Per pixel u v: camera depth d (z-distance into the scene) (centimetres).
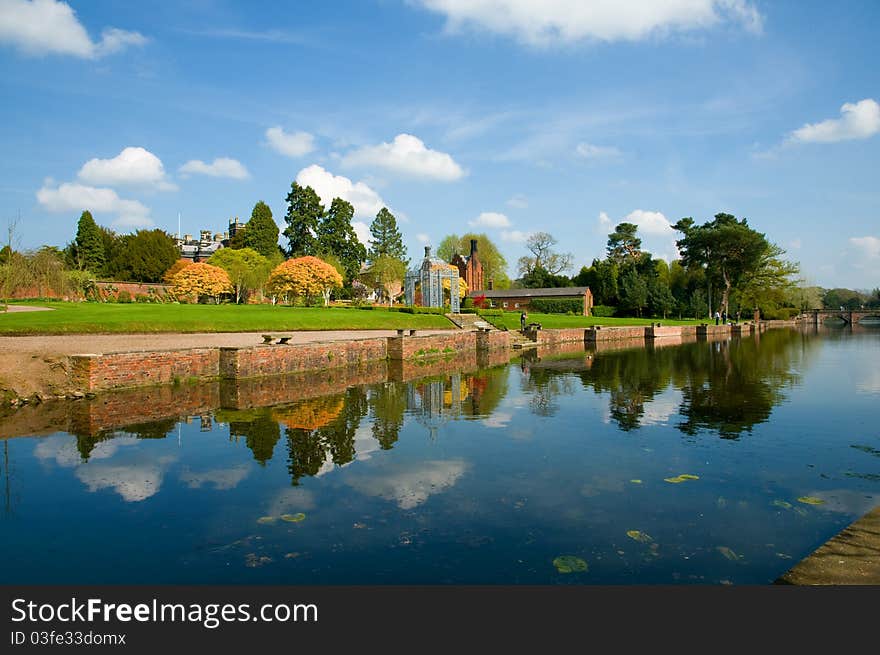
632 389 1662
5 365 1286
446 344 2842
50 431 1011
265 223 7562
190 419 1134
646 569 509
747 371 2191
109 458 843
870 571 485
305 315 3375
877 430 1090
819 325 10162
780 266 7494
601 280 7806
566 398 1484
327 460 849
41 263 3950
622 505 669
